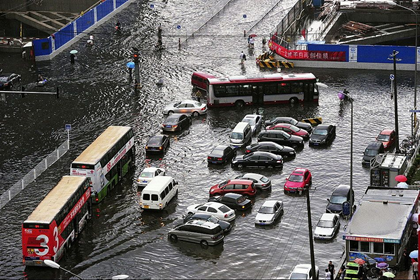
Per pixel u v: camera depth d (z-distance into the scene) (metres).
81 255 120.75
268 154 152.25
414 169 146.75
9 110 186.88
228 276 113.31
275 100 188.38
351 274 107.50
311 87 188.00
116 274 114.69
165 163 156.12
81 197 128.00
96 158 137.75
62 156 159.75
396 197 122.94
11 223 131.88
